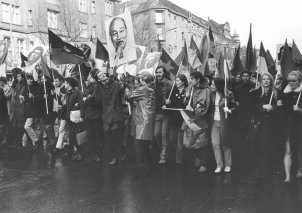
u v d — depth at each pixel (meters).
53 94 10.20
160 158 8.85
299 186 6.40
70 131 8.95
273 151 6.94
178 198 6.01
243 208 5.46
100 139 8.63
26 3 38.25
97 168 8.16
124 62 10.13
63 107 9.20
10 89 11.23
